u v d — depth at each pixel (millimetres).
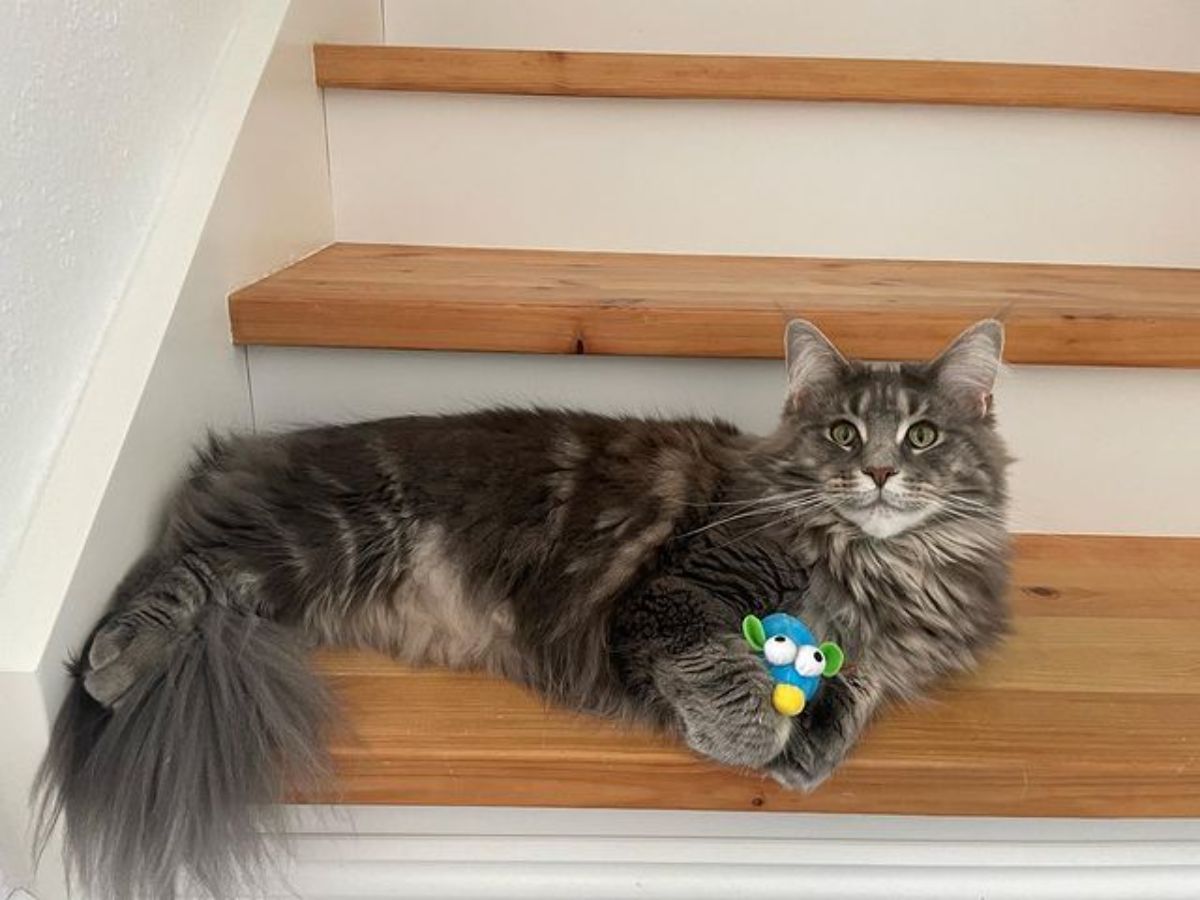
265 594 1190
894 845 1130
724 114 1585
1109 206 1641
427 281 1418
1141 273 1620
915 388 1212
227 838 976
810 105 1576
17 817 1007
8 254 947
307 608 1212
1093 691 1160
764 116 1585
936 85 1544
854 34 1989
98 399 1089
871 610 1185
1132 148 1604
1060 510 1450
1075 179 1622
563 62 1545
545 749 1045
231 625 1084
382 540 1229
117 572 1081
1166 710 1127
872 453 1168
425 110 1596
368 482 1232
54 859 1030
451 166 1628
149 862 962
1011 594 1342
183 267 1179
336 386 1376
